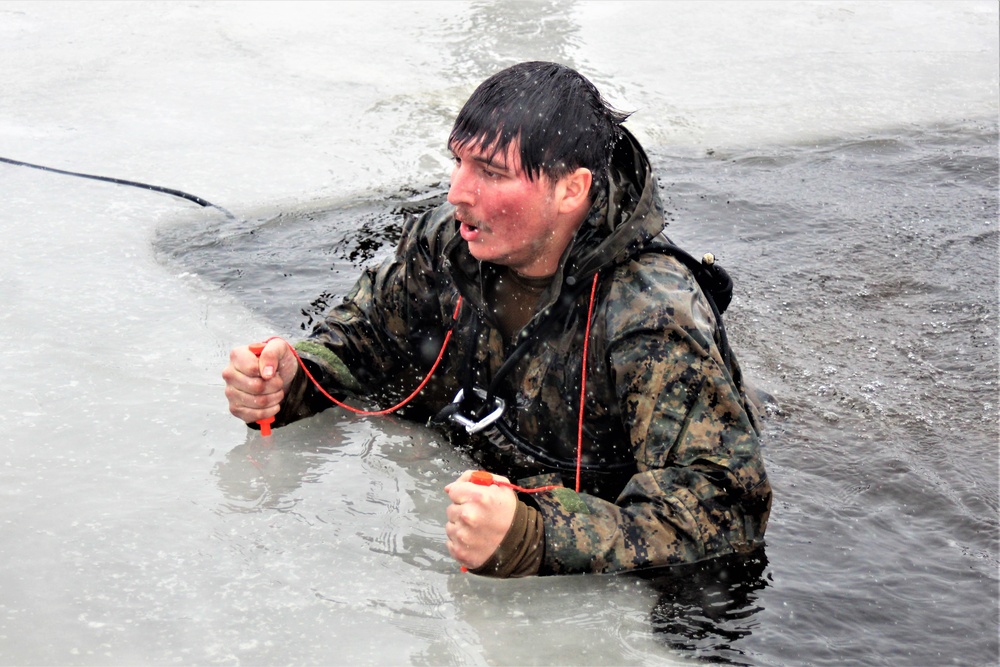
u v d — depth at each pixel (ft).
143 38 22.77
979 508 9.06
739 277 13.44
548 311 8.32
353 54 22.06
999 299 13.00
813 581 7.98
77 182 15.97
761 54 22.66
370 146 17.65
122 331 11.61
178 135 17.94
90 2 25.22
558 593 7.71
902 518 8.91
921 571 8.18
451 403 9.42
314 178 16.42
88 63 21.20
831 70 21.83
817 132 18.69
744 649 7.23
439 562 8.04
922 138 18.48
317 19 24.29
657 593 7.75
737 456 7.89
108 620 7.25
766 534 8.54
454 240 8.68
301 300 12.56
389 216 15.08
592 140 7.95
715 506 7.95
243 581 7.71
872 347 11.95
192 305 12.33
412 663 6.93
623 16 24.84
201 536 8.20
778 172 16.93
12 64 21.01
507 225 7.99
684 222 15.05
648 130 18.49
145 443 9.48
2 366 10.71
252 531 8.29
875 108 19.84
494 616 7.44
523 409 8.77
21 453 9.22
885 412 10.64
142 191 15.80
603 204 8.09
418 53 22.09
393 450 9.54
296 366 9.54
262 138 17.92
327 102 19.51
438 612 7.46
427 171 16.75
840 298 13.03
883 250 14.30
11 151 16.99
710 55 22.50
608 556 7.70
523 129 7.75
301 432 9.77
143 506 8.55
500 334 8.87
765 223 15.06
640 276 8.13
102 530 8.21
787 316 12.57
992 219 15.26
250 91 19.97
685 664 7.06
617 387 8.04
